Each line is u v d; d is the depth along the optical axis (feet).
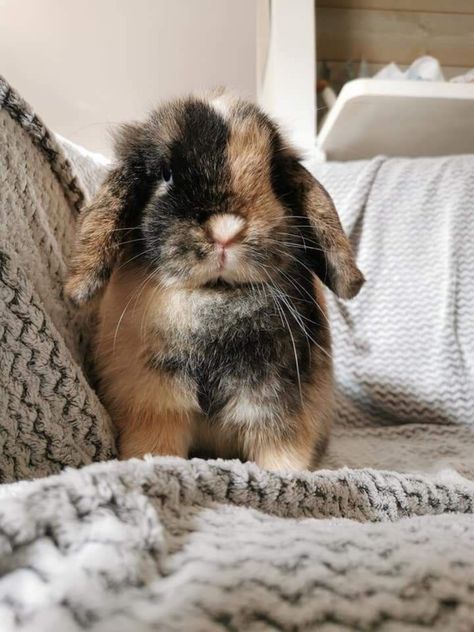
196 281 0.80
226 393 0.87
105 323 0.92
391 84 1.55
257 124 0.88
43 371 0.72
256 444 0.91
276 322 0.87
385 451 1.20
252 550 0.44
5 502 0.40
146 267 0.85
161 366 0.85
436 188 1.51
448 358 1.38
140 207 0.88
